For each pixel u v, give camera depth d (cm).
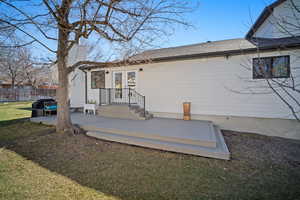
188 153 396
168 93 786
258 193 248
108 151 421
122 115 786
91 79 1013
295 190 255
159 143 430
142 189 258
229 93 661
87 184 272
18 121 794
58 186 266
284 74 567
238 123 647
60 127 550
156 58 752
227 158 364
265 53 593
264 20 732
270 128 595
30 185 269
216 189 258
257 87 611
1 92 1920
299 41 546
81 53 974
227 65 661
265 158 382
